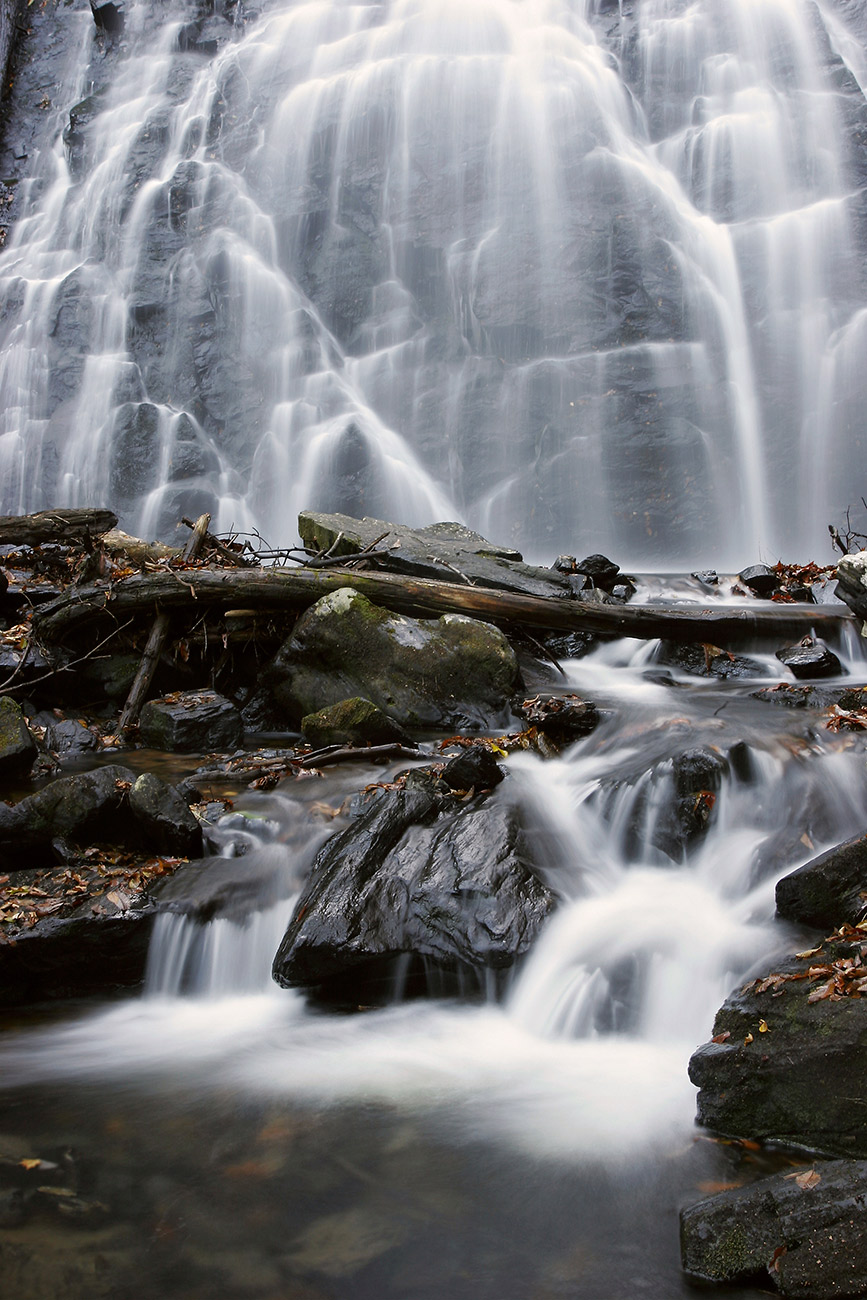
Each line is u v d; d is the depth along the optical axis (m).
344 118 27.77
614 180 25.89
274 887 5.66
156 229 27.70
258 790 6.82
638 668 9.30
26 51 33.19
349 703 7.51
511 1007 4.99
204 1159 3.87
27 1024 5.13
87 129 30.30
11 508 24.84
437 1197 3.63
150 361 26.36
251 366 26.00
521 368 24.27
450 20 29.64
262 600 8.61
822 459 22.80
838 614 9.52
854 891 4.84
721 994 4.74
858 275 23.97
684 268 24.77
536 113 26.89
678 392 23.55
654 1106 4.18
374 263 26.73
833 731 6.79
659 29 29.02
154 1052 4.79
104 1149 3.95
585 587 10.34
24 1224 3.47
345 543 10.19
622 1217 3.51
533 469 23.41
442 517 23.62
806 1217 3.16
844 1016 3.83
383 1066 4.61
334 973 5.14
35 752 7.53
